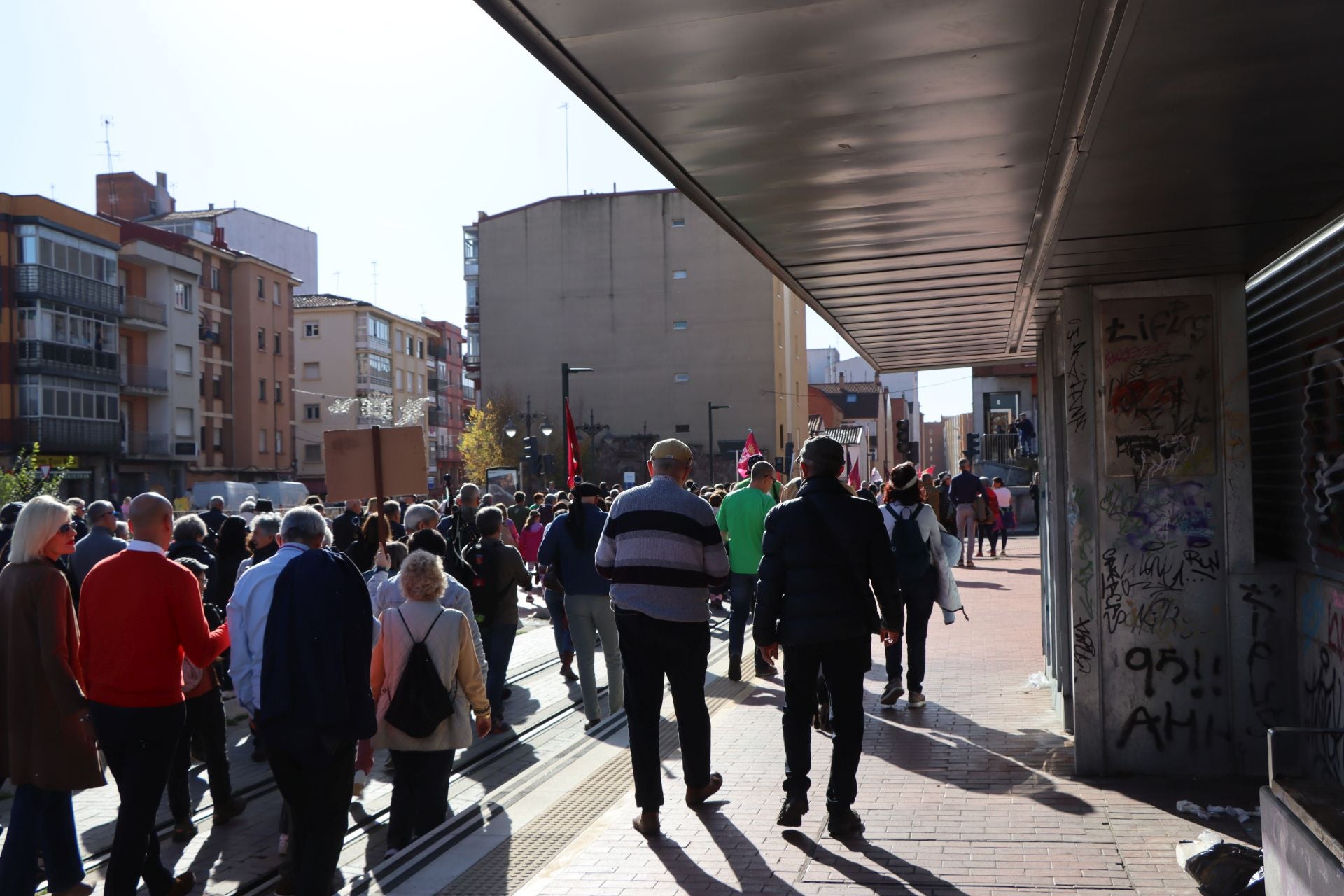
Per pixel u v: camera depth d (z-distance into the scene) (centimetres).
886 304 852
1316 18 316
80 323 5356
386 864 607
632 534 638
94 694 530
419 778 649
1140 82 367
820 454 617
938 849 562
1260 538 743
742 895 508
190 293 6378
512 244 7375
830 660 600
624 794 742
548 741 928
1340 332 554
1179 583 690
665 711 1040
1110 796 648
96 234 5516
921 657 932
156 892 566
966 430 11538
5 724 550
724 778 733
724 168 484
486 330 7375
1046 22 333
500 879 578
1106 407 702
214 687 715
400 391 9819
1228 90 375
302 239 9525
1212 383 692
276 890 584
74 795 811
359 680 510
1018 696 977
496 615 973
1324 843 331
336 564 516
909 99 401
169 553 849
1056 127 431
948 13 326
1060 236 588
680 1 317
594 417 7256
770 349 7144
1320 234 582
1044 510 1041
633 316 7256
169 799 680
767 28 338
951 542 935
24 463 3225
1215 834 538
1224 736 684
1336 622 579
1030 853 551
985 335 1059
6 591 543
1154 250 623
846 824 591
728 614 1834
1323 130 420
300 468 9000
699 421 7175
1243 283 689
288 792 511
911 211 566
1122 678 695
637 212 7269
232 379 7000
